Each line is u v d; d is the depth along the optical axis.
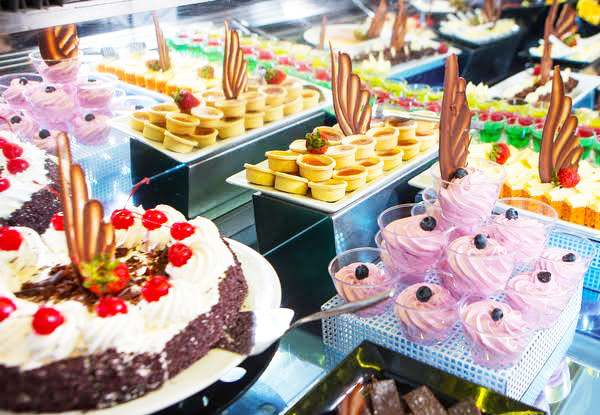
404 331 0.72
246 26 1.59
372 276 0.76
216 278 0.70
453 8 2.19
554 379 0.73
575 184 0.92
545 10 2.20
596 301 0.85
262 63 1.54
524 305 0.73
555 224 0.86
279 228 0.90
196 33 1.49
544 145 0.91
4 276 0.71
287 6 1.72
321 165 0.91
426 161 1.02
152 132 1.03
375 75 1.62
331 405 0.64
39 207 0.84
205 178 1.00
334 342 0.77
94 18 0.98
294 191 0.89
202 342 0.65
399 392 0.66
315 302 0.85
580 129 1.20
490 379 0.68
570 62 1.87
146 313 0.64
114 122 1.10
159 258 0.75
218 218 0.99
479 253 0.74
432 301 0.72
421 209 0.83
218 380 0.68
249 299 0.73
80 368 0.60
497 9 2.15
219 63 1.44
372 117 1.12
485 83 1.84
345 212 0.86
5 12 0.89
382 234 0.78
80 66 1.10
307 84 1.31
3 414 0.60
